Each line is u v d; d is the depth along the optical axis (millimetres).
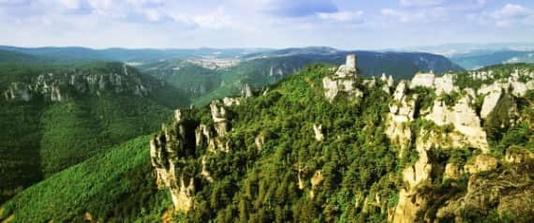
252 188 146375
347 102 153875
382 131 134375
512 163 100625
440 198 101812
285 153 148125
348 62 165625
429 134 118875
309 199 132375
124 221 180375
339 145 137750
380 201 116688
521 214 86875
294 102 171125
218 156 160500
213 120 175750
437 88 134125
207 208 150000
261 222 134250
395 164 122875
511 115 114188
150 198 180125
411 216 104688
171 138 176000
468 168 105750
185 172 161250
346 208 123688
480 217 90312
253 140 160125
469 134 112875
